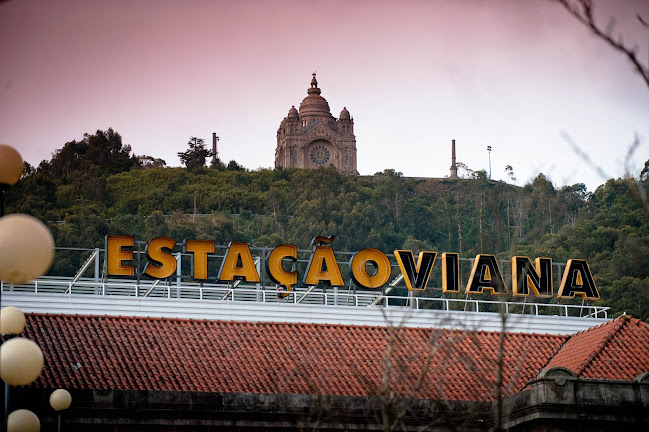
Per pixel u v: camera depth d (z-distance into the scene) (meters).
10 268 17.67
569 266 58.53
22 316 25.06
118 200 172.88
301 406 39.03
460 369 42.28
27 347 20.97
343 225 149.38
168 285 55.62
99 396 37.88
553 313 81.44
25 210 147.00
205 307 52.19
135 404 38.06
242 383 40.19
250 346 42.81
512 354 44.44
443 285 58.16
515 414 39.75
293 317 52.88
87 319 42.91
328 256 57.72
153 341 42.16
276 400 39.12
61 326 42.12
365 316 53.44
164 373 40.16
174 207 173.00
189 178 185.25
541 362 44.12
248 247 57.22
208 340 42.81
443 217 150.88
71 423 37.47
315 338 43.94
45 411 37.03
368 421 38.34
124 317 43.38
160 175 183.62
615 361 42.41
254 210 175.50
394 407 38.50
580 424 39.12
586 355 42.81
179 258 56.78
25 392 37.03
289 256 57.66
